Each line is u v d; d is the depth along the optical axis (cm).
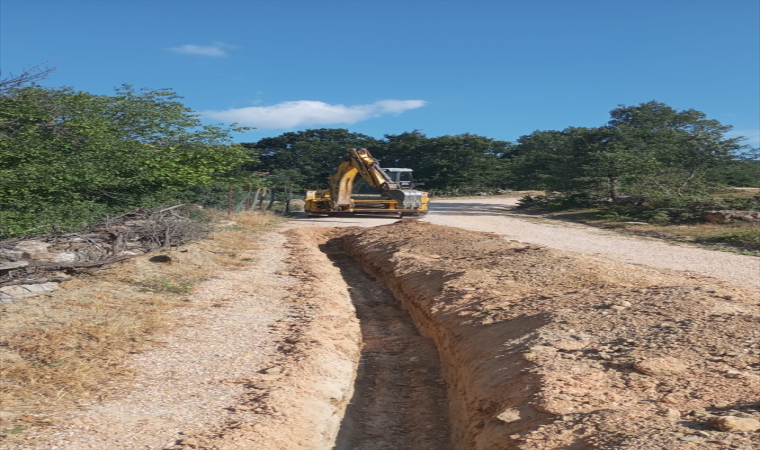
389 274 1455
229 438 538
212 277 1288
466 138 6794
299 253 1731
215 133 1827
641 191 3114
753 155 3331
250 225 2345
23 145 1217
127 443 520
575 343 684
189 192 2258
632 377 572
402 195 2675
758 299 869
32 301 941
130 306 980
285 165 6962
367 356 935
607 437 441
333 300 1170
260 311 1041
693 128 4631
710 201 2567
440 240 1706
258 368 751
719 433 426
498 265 1256
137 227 1475
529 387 577
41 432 530
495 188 6962
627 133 3812
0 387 626
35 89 1352
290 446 557
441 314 990
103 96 1684
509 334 782
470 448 556
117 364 728
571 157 3897
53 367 695
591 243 1898
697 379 553
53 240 1242
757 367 572
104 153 1416
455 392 745
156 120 1755
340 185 2864
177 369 729
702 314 751
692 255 1609
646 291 903
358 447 633
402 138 7388
